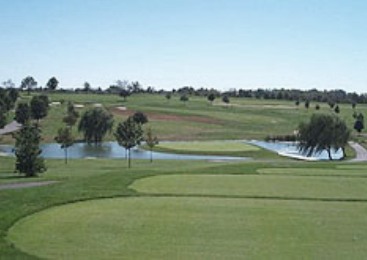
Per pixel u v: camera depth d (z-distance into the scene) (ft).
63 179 148.15
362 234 76.38
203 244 70.28
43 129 432.25
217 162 228.84
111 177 135.03
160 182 126.52
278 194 110.11
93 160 249.55
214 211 91.50
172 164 221.05
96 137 406.21
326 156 318.45
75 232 76.07
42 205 94.99
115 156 301.63
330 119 313.73
